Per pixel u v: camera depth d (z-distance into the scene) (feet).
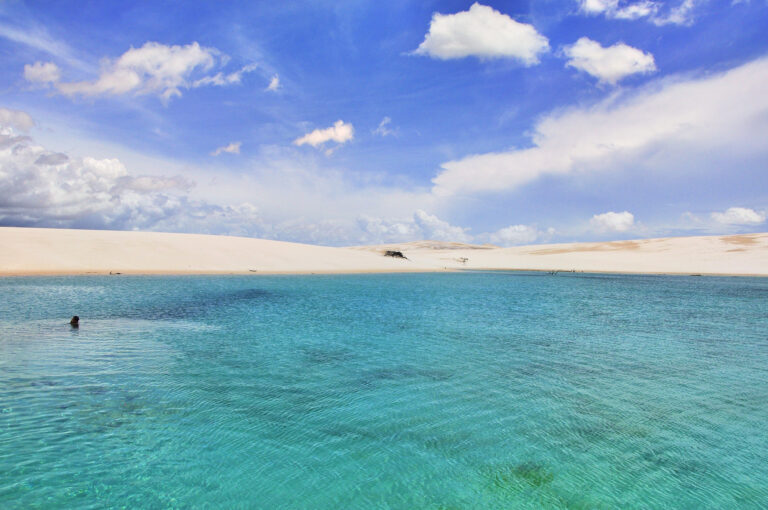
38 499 17.52
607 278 174.19
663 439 24.56
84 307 66.85
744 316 70.44
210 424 25.29
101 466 20.33
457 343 47.57
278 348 43.83
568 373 36.88
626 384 34.06
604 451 23.06
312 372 35.96
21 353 39.11
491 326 58.59
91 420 25.23
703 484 20.08
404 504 18.07
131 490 18.49
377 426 25.54
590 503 18.45
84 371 34.32
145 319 58.44
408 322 60.49
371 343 46.88
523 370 37.60
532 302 88.12
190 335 48.91
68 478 19.21
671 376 36.35
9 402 27.43
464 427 25.66
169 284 106.32
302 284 119.65
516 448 23.17
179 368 35.96
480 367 38.27
